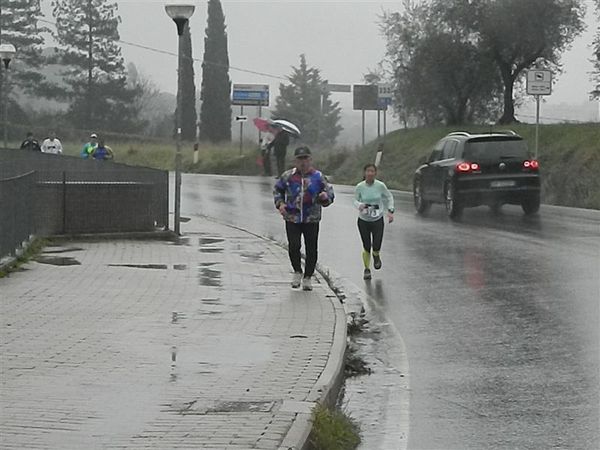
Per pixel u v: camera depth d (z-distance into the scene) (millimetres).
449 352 13492
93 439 8758
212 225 29469
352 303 17328
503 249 23422
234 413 9617
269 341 13203
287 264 21156
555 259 21453
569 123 45406
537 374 12125
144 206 25906
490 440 9562
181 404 9977
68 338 13195
